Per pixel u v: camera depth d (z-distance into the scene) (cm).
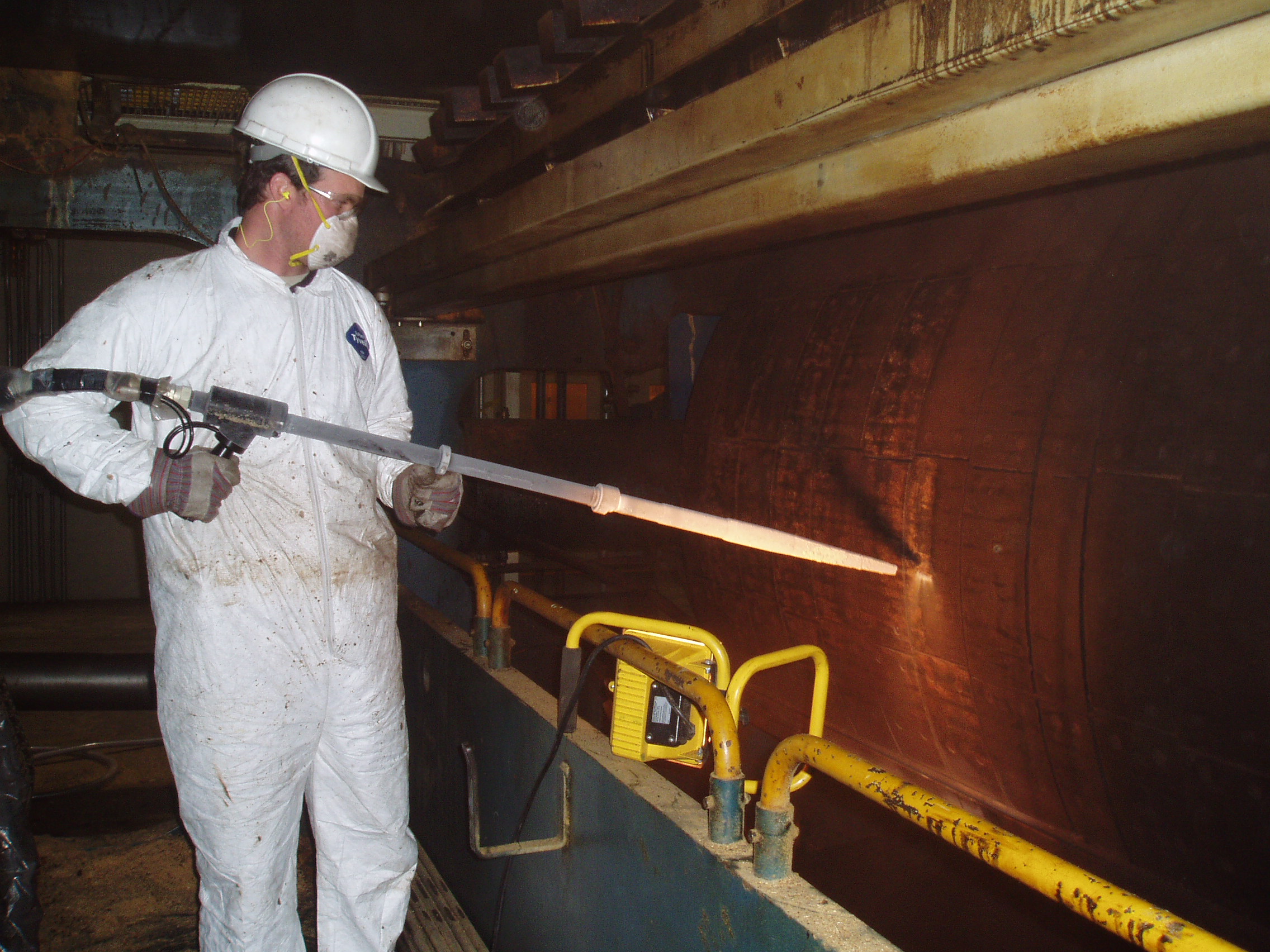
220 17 293
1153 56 100
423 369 346
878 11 118
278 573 170
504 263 265
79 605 682
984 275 194
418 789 288
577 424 340
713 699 146
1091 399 161
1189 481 145
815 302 241
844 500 212
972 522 180
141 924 256
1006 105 117
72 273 659
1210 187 155
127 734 422
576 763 184
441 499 191
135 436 157
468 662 244
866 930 118
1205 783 149
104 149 331
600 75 194
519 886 213
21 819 177
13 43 305
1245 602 137
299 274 177
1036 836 195
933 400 193
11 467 679
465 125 268
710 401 267
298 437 171
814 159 150
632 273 235
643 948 159
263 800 175
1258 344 140
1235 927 158
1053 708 172
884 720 223
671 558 406
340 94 172
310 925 257
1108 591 156
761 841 133
